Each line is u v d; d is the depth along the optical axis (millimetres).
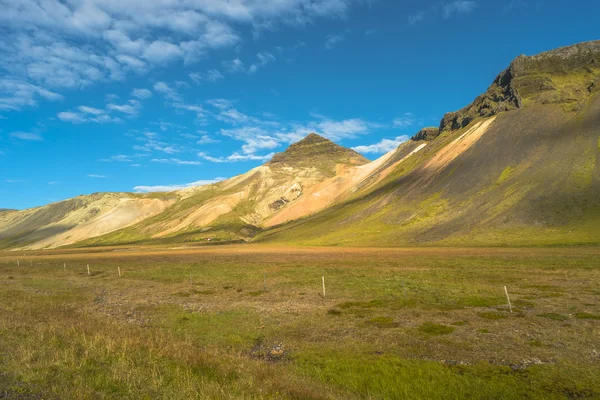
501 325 23141
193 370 14594
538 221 116000
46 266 82562
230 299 35656
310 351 19453
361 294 35438
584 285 35844
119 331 21594
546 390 14062
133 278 54719
